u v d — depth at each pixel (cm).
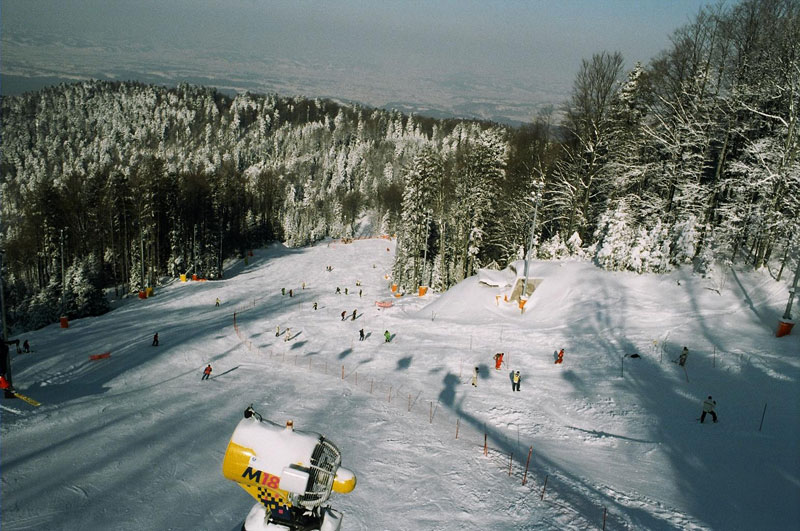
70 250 6316
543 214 4428
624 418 1900
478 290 3719
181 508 1227
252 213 10294
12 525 1096
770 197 2859
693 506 1256
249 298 5331
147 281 6266
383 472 1457
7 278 5922
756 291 2734
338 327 3616
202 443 1678
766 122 3045
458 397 2234
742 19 2966
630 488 1377
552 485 1397
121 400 2134
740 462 1455
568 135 4300
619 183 3722
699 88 3281
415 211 5609
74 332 3931
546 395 2206
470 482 1412
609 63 3575
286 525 251
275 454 247
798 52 2605
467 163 4878
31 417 1822
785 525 1138
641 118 4047
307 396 2270
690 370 2173
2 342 2092
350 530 1120
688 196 3250
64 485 1306
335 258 8719
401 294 5422
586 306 3086
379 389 2391
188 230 7625
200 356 2991
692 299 2858
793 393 1789
